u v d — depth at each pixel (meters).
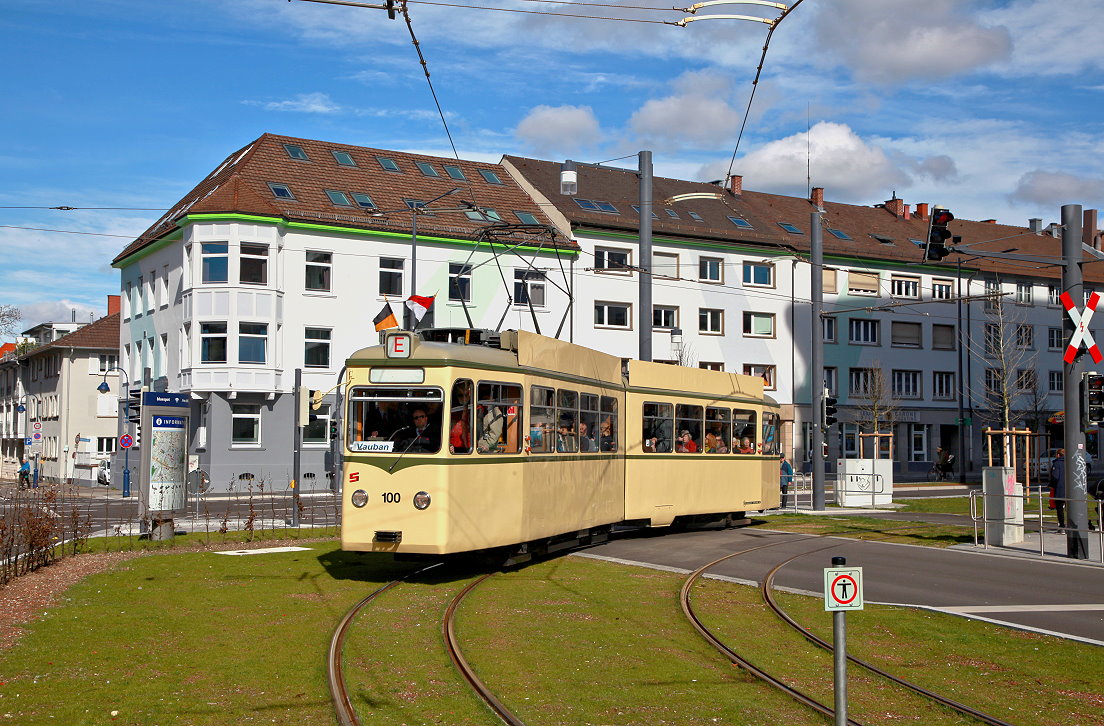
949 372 58.47
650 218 24.09
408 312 35.34
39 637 10.21
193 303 40.12
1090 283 63.38
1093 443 58.12
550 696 8.28
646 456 20.55
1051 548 19.42
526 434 15.86
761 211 56.88
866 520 26.39
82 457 53.62
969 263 58.88
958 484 48.53
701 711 7.93
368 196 43.94
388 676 8.84
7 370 72.56
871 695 8.59
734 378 24.23
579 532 18.31
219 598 12.79
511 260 45.44
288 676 8.73
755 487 24.73
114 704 7.79
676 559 17.42
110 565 16.14
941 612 12.37
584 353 18.23
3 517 19.52
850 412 55.16
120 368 50.25
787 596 13.55
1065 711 8.24
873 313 56.22
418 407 14.37
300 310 41.31
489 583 14.41
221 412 40.03
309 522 25.25
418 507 14.15
